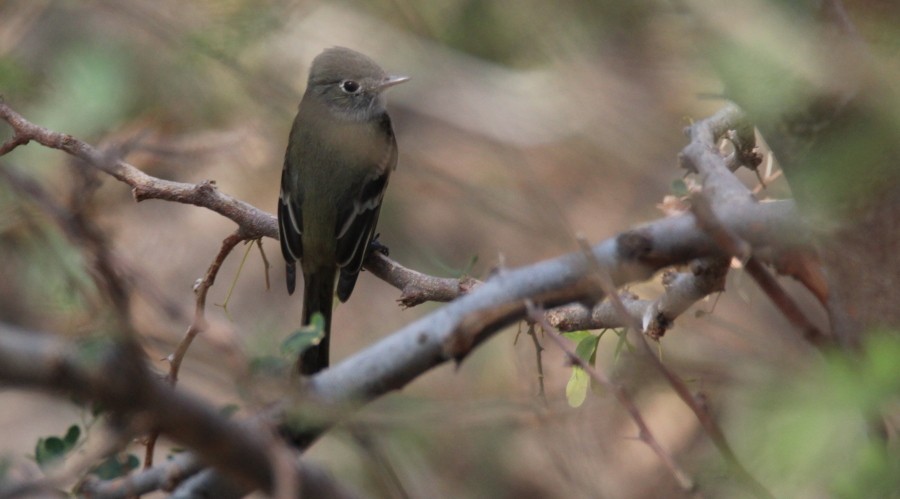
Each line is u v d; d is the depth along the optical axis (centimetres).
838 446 375
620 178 1130
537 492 1100
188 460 464
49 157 907
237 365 439
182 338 593
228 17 965
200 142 1034
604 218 1152
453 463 1062
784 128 422
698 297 582
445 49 1253
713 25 426
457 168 1232
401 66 1257
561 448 688
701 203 415
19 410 1381
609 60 918
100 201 1035
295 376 443
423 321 439
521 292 438
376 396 438
